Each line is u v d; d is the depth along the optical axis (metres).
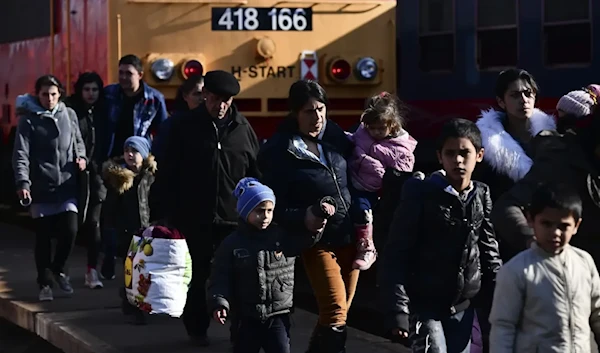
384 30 35.22
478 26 39.16
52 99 27.23
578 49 36.56
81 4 36.31
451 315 16.39
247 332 18.36
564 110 18.33
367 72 34.72
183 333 23.92
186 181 22.03
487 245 16.52
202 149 21.88
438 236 16.16
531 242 15.18
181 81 33.53
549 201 13.97
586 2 36.31
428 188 16.17
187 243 22.19
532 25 37.62
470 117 39.53
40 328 25.67
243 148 22.17
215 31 33.97
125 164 26.61
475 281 16.34
